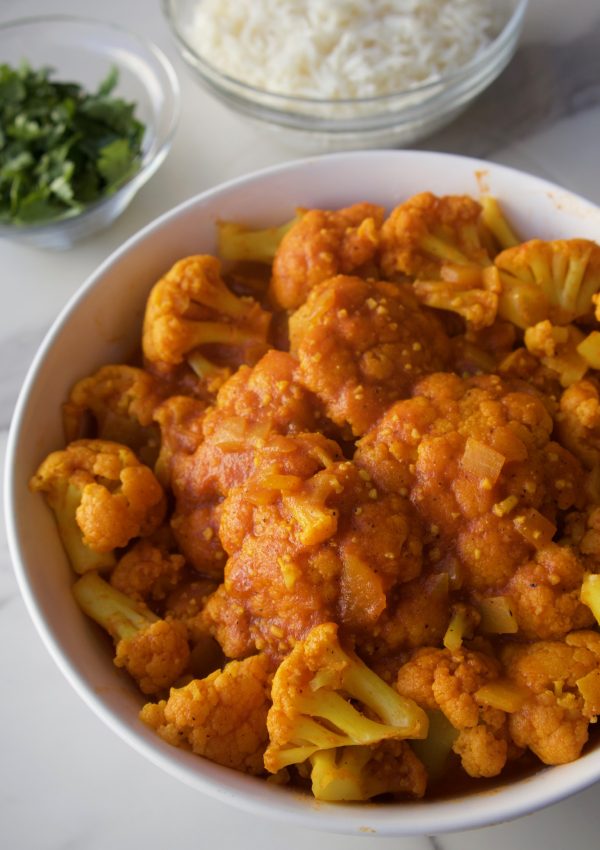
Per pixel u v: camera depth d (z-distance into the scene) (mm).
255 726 425
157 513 472
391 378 464
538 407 458
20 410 467
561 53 632
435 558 442
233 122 628
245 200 517
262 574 432
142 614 452
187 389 499
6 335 584
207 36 614
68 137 607
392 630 432
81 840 463
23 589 434
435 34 591
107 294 500
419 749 427
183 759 407
